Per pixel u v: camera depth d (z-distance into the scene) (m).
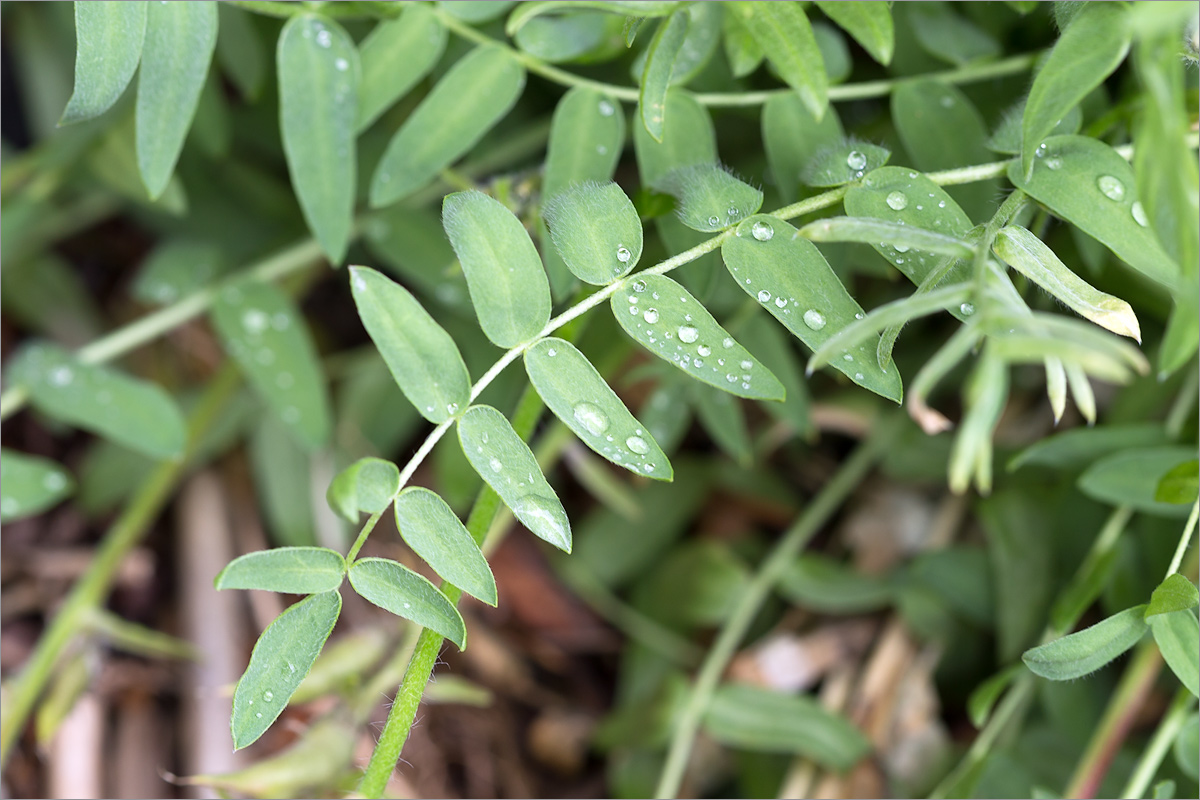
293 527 0.56
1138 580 0.46
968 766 0.47
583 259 0.38
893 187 0.38
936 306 0.35
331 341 0.64
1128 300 0.46
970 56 0.44
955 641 0.51
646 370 0.49
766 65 0.47
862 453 0.53
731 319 0.48
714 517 0.60
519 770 0.57
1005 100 0.45
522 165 0.53
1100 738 0.45
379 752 0.37
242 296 0.49
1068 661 0.38
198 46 0.41
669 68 0.39
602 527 0.57
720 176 0.38
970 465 0.35
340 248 0.43
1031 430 0.52
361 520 0.56
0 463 0.47
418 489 0.37
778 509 0.59
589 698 0.59
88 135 0.51
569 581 0.58
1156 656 0.44
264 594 0.57
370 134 0.54
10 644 0.57
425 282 0.50
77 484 0.60
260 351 0.49
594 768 0.57
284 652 0.36
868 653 0.54
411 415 0.57
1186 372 0.47
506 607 0.59
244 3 0.41
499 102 0.42
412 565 0.55
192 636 0.56
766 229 0.38
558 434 0.50
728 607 0.54
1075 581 0.45
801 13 0.39
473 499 0.49
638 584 0.57
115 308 0.65
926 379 0.35
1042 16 0.44
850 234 0.36
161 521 0.60
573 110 0.42
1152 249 0.38
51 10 0.59
